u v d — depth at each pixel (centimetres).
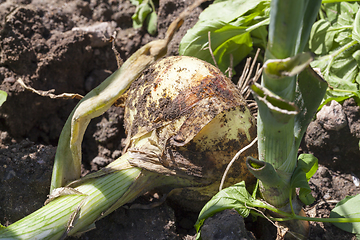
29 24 58
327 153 57
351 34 57
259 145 48
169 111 50
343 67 57
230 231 49
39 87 58
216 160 50
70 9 62
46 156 55
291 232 51
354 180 56
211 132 50
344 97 56
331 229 52
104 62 61
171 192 52
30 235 49
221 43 58
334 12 59
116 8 64
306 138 57
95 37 61
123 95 55
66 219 49
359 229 51
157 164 51
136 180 51
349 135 56
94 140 59
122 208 52
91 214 50
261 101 45
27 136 59
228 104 50
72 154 52
